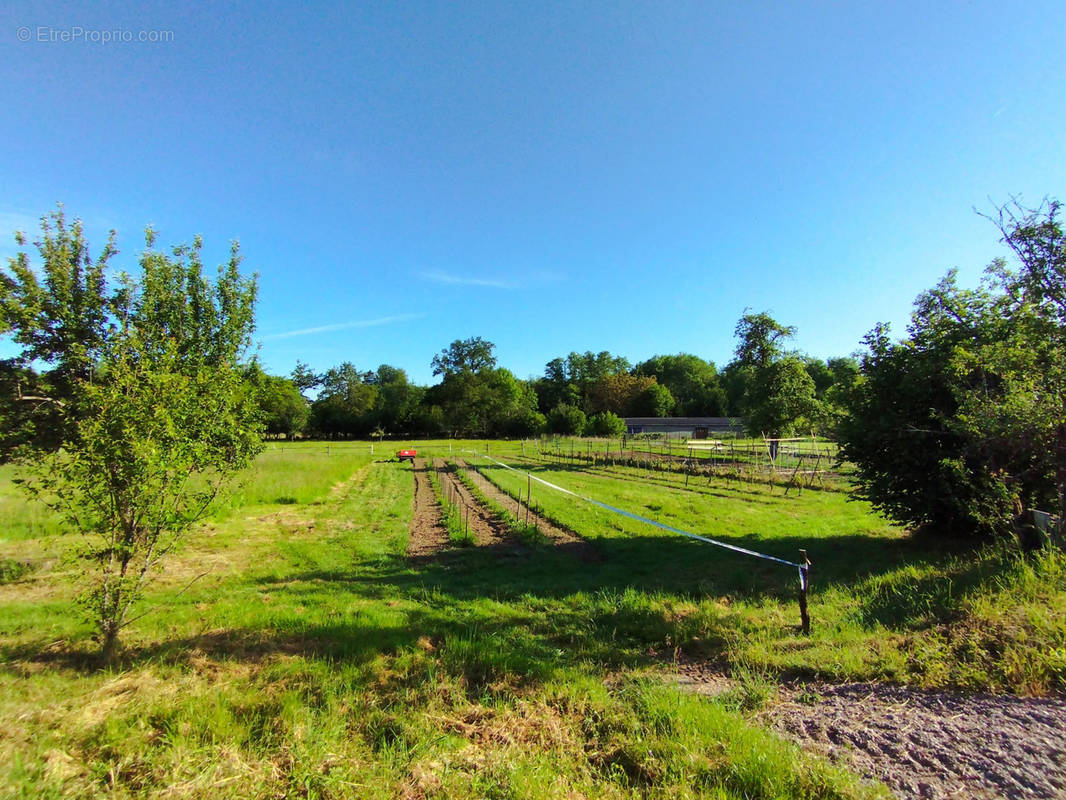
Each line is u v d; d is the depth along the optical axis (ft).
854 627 17.90
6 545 33.94
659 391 298.97
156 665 15.71
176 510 17.34
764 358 93.04
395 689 14.29
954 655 14.65
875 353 33.32
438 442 214.90
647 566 30.68
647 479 77.92
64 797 9.35
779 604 22.20
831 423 36.19
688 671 16.51
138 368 16.66
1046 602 16.29
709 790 9.75
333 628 19.69
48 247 19.48
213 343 23.24
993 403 23.11
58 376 20.71
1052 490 24.89
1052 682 12.76
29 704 12.80
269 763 10.52
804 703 13.51
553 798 9.46
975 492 27.55
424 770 10.43
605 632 20.15
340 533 42.22
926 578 22.49
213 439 18.61
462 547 37.47
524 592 25.98
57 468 15.64
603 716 12.85
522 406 264.52
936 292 31.78
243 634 19.01
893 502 31.71
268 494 58.65
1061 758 9.75
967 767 9.86
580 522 44.06
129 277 20.31
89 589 19.08
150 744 11.28
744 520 44.75
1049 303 21.94
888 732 11.38
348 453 142.20
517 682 15.05
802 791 9.46
